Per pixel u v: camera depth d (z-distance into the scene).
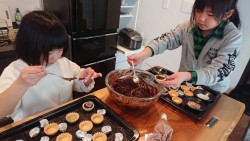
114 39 2.21
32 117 0.75
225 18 0.99
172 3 2.17
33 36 0.75
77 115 0.79
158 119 0.83
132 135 0.72
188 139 0.74
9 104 0.69
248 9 1.74
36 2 2.02
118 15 2.11
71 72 1.08
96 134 0.71
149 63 2.59
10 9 1.87
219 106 0.98
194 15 1.00
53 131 0.70
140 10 2.49
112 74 0.98
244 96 1.79
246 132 1.76
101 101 0.87
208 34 1.10
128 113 0.85
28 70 0.66
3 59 1.60
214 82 0.96
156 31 2.43
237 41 1.02
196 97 0.99
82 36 1.87
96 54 2.10
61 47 0.82
